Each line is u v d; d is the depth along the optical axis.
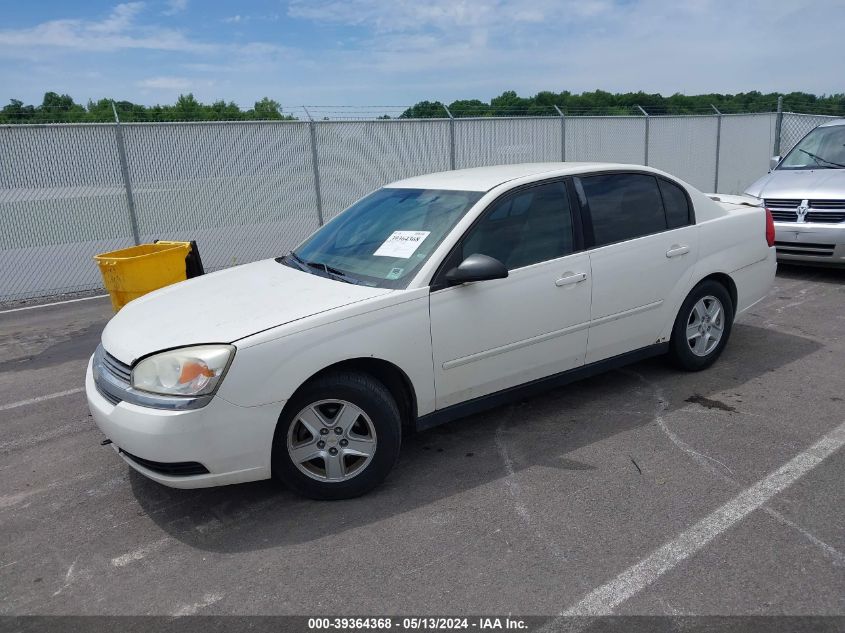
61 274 9.77
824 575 2.69
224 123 10.70
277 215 11.45
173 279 6.46
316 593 2.73
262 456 3.16
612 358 4.46
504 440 4.06
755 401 4.47
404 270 3.63
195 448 2.99
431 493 3.48
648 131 15.60
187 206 10.60
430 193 4.23
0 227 9.23
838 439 3.87
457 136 13.00
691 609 2.53
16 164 9.24
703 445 3.87
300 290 3.62
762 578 2.69
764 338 5.83
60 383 5.60
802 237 7.79
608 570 2.78
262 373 3.07
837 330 5.98
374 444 3.42
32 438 4.47
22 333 7.48
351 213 4.55
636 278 4.40
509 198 3.96
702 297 4.89
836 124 8.98
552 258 4.02
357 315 3.31
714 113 16.73
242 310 3.39
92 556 3.08
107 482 3.80
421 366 3.53
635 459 3.74
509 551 2.94
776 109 17.91
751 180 18.03
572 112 14.62
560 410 4.46
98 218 9.93
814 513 3.13
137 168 10.11
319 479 3.38
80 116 10.21
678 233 4.65
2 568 3.03
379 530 3.16
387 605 2.63
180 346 3.09
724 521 3.09
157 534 3.24
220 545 3.11
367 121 11.95
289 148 11.34
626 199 4.47
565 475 3.59
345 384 3.30
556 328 4.05
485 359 3.78
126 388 3.12
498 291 3.76
